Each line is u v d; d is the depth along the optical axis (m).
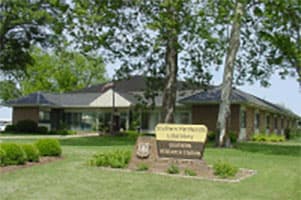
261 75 29.88
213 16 24.25
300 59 26.45
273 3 23.62
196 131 12.48
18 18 34.41
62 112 45.81
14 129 42.78
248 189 10.19
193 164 12.32
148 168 12.71
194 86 30.75
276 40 26.70
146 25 22.97
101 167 13.09
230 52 23.88
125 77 29.23
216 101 33.00
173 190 9.80
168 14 22.98
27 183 10.23
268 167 14.78
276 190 10.18
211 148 22.78
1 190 9.38
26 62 40.94
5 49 38.38
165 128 12.89
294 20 25.12
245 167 14.57
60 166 13.11
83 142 26.67
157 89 30.44
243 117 34.44
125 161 13.25
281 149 24.28
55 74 68.06
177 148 12.62
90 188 9.82
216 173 12.06
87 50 24.84
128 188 9.91
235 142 29.56
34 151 13.66
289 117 56.94
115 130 42.28
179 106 37.53
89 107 43.53
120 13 24.41
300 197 9.40
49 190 9.50
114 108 41.12
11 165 12.62
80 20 23.78
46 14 31.72
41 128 41.62
